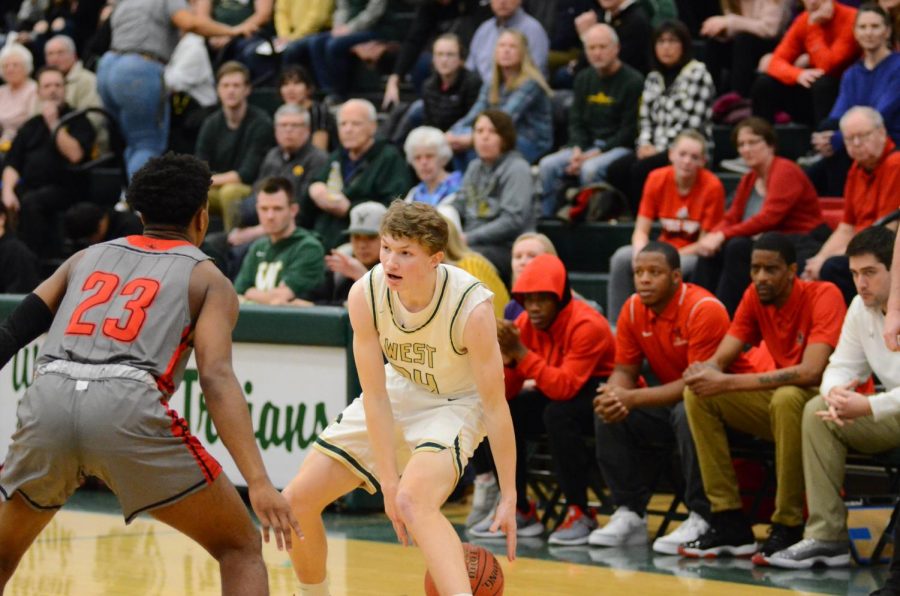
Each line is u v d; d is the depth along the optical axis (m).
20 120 22.11
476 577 8.12
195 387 14.22
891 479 11.48
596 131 17.42
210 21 21.02
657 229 16.31
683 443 11.66
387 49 21.45
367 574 10.41
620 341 12.27
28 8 25.19
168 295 6.82
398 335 7.88
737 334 11.68
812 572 10.69
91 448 6.54
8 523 6.90
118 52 20.38
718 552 11.41
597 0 19.38
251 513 13.73
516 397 12.57
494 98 17.80
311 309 13.48
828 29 16.59
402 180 17.02
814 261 13.53
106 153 21.19
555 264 12.24
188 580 10.19
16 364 15.45
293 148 17.75
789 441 11.02
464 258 14.14
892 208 13.25
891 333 9.34
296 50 21.45
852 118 13.28
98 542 11.84
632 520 12.09
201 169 7.30
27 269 17.83
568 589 9.95
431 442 7.82
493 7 18.81
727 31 18.14
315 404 13.51
